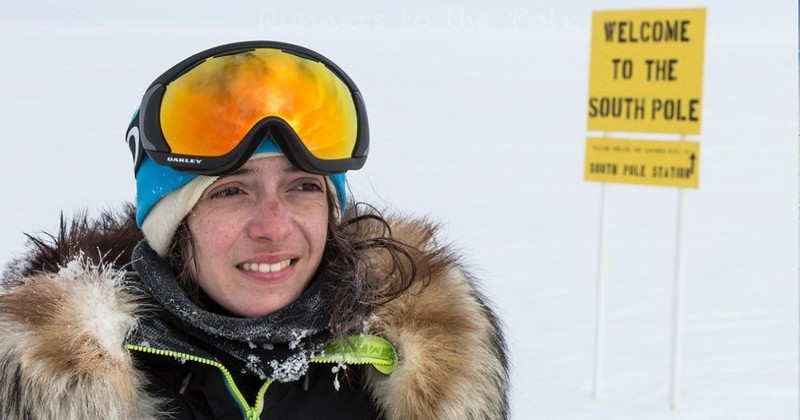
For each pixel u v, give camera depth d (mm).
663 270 7594
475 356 1422
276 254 1278
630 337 5785
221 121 1241
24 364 1172
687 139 4617
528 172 13117
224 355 1312
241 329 1265
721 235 9117
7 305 1220
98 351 1202
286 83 1284
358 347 1385
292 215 1299
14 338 1190
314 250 1326
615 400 4664
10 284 1335
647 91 4719
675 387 4566
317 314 1313
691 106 4598
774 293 6914
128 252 1434
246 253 1276
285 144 1248
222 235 1276
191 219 1294
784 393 4762
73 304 1216
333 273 1358
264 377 1312
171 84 1285
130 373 1238
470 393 1403
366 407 1438
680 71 4598
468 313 1438
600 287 4762
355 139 1367
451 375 1392
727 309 6477
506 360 1510
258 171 1281
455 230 9109
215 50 1303
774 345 5609
